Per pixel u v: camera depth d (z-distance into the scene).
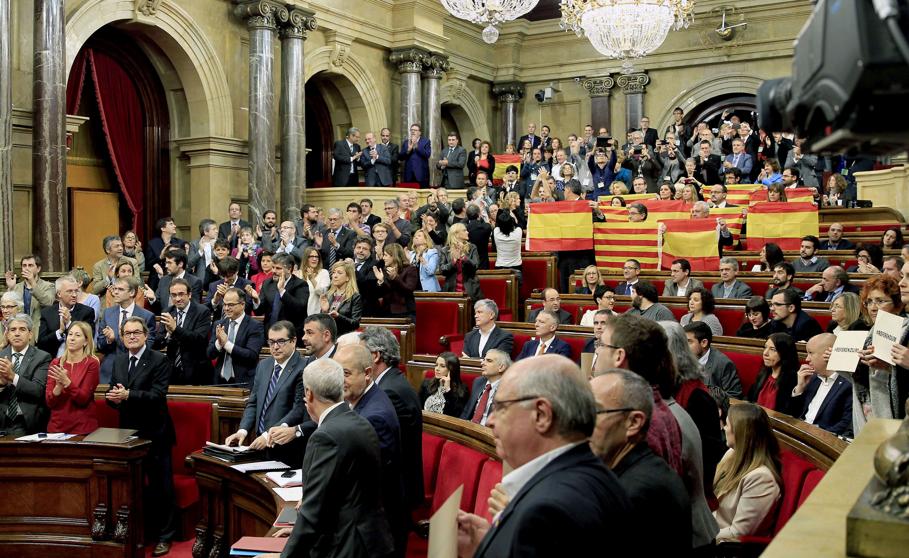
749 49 19.00
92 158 13.44
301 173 14.75
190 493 6.11
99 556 5.35
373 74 17.36
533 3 14.66
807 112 1.18
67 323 7.87
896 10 0.98
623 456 2.38
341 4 16.16
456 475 4.53
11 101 10.50
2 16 10.33
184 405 6.35
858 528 1.23
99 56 13.10
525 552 1.85
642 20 14.88
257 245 11.01
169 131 14.09
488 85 21.31
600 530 1.88
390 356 4.48
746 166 14.27
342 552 3.30
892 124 1.04
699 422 3.36
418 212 12.05
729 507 3.75
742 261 10.94
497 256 11.09
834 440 3.70
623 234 11.09
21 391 6.16
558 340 7.21
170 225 11.01
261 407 5.62
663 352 2.87
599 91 20.55
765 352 5.35
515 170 14.84
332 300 8.02
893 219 13.19
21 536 5.41
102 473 5.38
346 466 3.34
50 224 10.99
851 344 4.23
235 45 14.34
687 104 19.80
